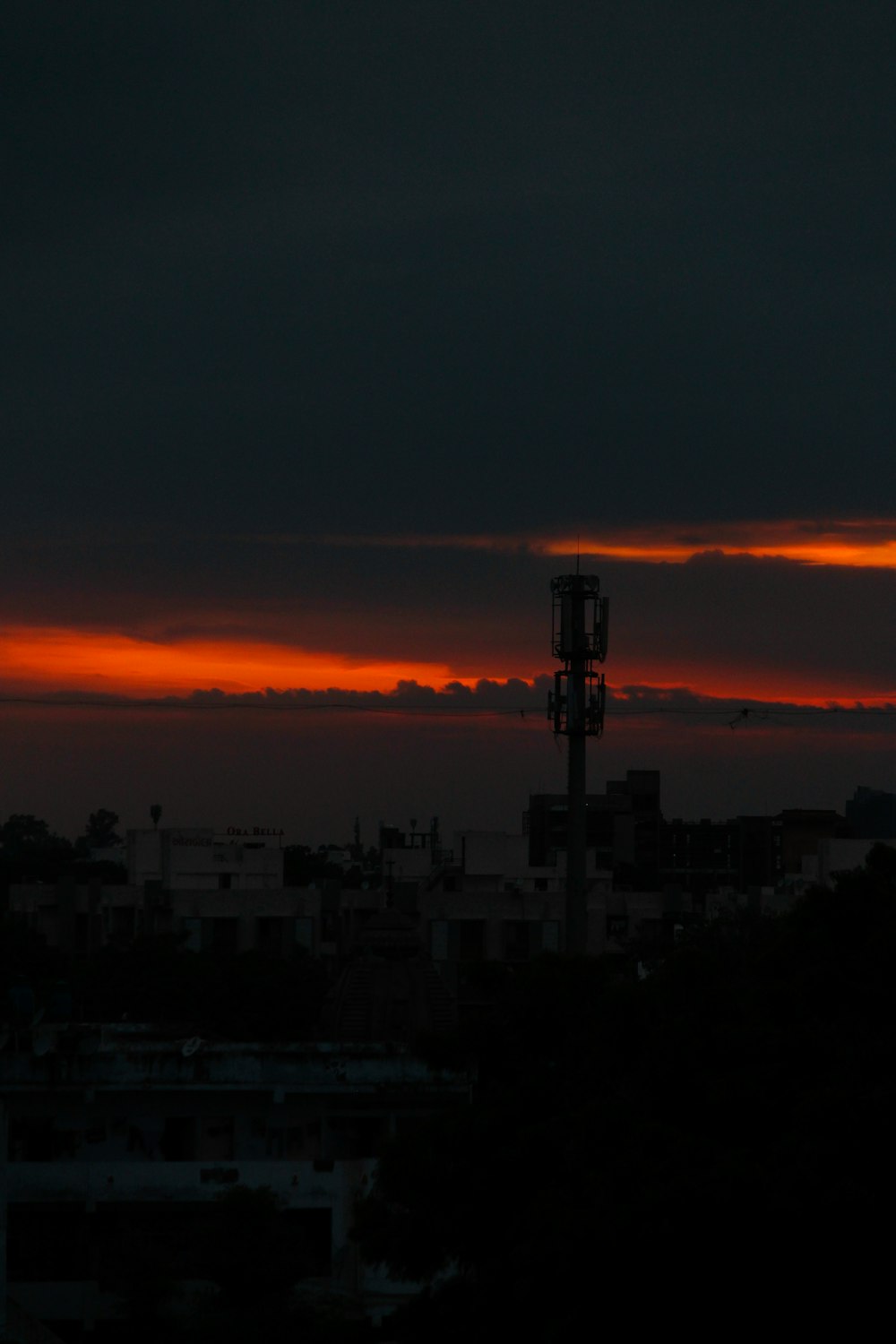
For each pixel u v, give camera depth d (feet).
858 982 246.88
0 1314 280.92
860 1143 211.41
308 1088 374.43
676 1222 209.77
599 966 290.15
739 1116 232.32
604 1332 218.38
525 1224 233.14
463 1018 286.66
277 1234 329.52
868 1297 211.61
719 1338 215.92
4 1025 373.20
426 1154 257.55
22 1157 364.38
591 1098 257.75
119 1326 341.21
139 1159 368.48
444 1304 259.39
